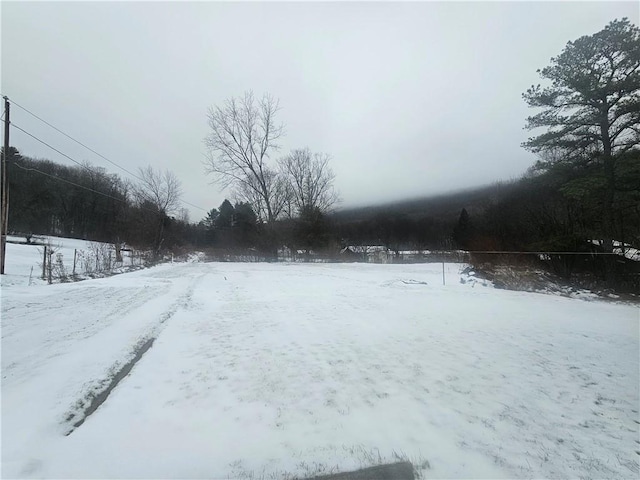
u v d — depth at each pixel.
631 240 16.02
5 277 15.65
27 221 62.50
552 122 17.48
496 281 16.03
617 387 4.47
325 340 6.53
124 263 32.81
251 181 42.31
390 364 5.27
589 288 15.94
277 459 2.98
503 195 35.28
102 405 3.93
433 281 16.86
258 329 7.33
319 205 46.62
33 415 3.59
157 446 3.15
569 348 6.09
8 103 17.00
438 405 3.97
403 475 2.77
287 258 41.25
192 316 8.59
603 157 16.28
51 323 7.50
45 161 71.56
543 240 18.31
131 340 6.24
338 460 2.97
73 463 2.86
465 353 5.79
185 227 78.25
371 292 12.78
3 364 5.00
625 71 16.08
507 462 2.94
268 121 42.06
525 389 4.40
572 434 3.38
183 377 4.76
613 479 2.73
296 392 4.31
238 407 3.92
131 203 50.53
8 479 2.62
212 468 2.84
